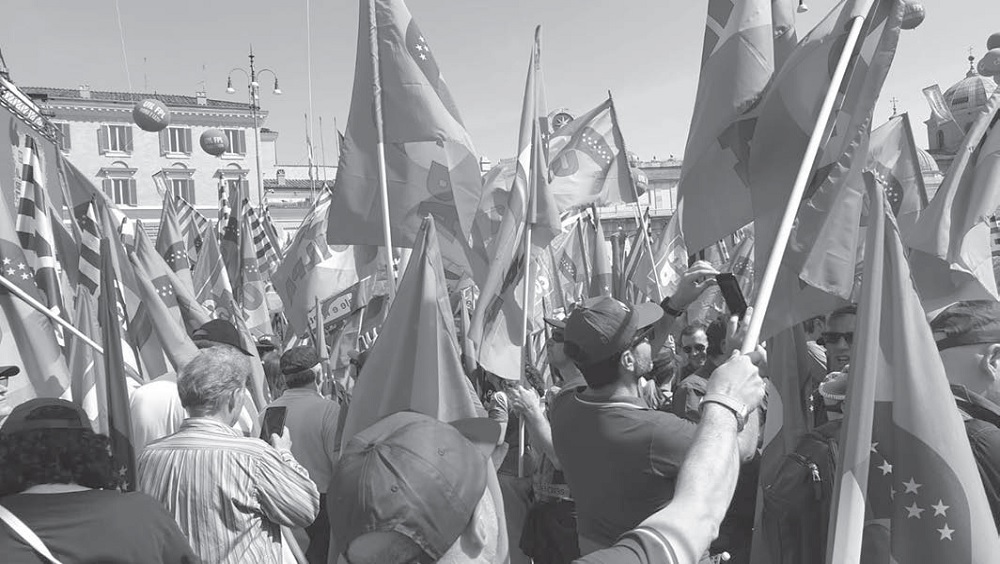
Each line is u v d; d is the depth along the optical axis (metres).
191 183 51.44
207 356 3.42
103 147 49.19
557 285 9.66
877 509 2.31
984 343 2.74
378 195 5.02
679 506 1.50
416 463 1.42
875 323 2.26
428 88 4.91
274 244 13.12
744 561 3.61
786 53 3.39
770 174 2.87
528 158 4.64
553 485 4.43
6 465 2.40
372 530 1.36
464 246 5.15
